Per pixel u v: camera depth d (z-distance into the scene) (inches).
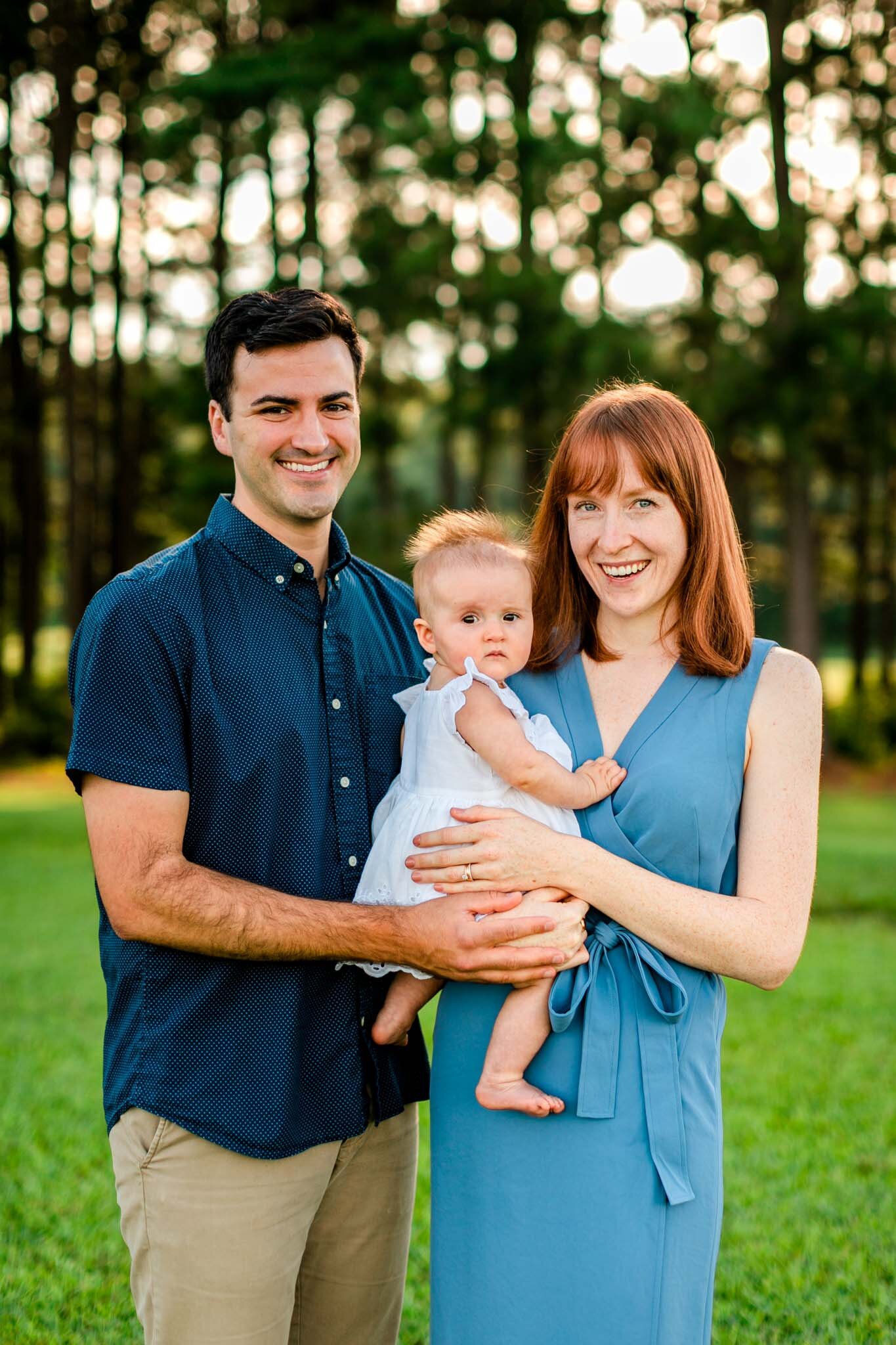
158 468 1094.4
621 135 788.6
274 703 97.9
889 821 679.7
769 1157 192.9
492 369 807.7
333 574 103.7
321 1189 99.3
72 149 954.1
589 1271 90.4
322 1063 97.9
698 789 95.4
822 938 353.1
